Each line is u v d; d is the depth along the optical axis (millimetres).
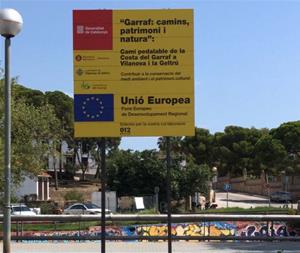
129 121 10039
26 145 37031
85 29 10023
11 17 10703
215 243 15195
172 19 10008
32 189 68688
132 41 10016
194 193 67688
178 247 14469
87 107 10031
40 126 40156
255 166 106750
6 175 10820
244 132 115125
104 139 10156
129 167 66375
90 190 86750
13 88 36781
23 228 17922
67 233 16812
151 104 10031
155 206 59844
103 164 10148
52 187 88875
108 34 10023
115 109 10031
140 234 15867
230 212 52281
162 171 65812
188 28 10023
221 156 115000
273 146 96250
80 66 10016
